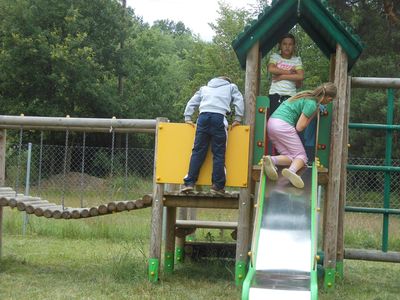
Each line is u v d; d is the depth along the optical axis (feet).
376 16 84.43
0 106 116.37
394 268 31.71
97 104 119.14
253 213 26.78
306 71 95.04
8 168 67.67
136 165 75.20
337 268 26.35
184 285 24.54
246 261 24.30
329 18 23.59
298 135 25.30
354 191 69.82
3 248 33.99
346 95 25.67
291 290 17.60
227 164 24.22
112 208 25.23
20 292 22.76
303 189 22.09
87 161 80.74
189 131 24.59
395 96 80.59
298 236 20.03
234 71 116.06
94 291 23.09
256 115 24.38
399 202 66.64
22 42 110.63
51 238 39.45
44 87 115.44
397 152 81.46
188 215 34.65
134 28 142.41
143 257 29.76
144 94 136.36
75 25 115.65
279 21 24.31
